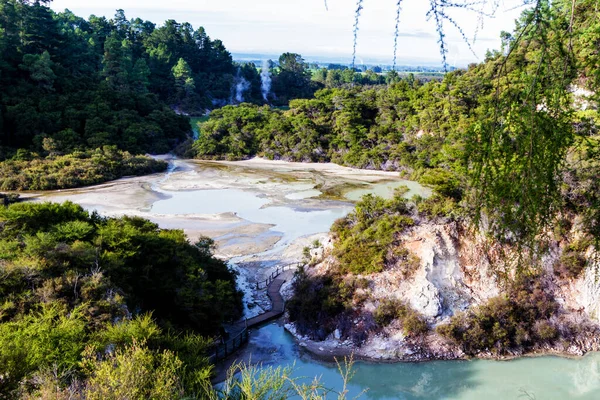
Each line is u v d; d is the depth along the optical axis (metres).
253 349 32.50
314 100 102.44
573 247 33.00
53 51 111.94
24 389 15.68
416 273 34.09
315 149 95.75
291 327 35.22
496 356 31.22
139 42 166.00
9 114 84.12
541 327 31.81
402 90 93.44
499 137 6.18
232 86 177.88
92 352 18.52
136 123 98.38
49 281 25.45
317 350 32.47
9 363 15.80
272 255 47.59
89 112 93.94
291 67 192.00
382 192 70.31
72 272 26.81
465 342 31.56
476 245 33.91
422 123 80.69
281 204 64.44
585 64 6.43
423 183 38.28
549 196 6.25
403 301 33.41
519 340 31.50
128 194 68.38
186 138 109.94
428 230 35.81
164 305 31.94
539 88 6.04
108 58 123.38
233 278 39.81
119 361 17.41
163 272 33.44
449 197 36.88
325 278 36.81
